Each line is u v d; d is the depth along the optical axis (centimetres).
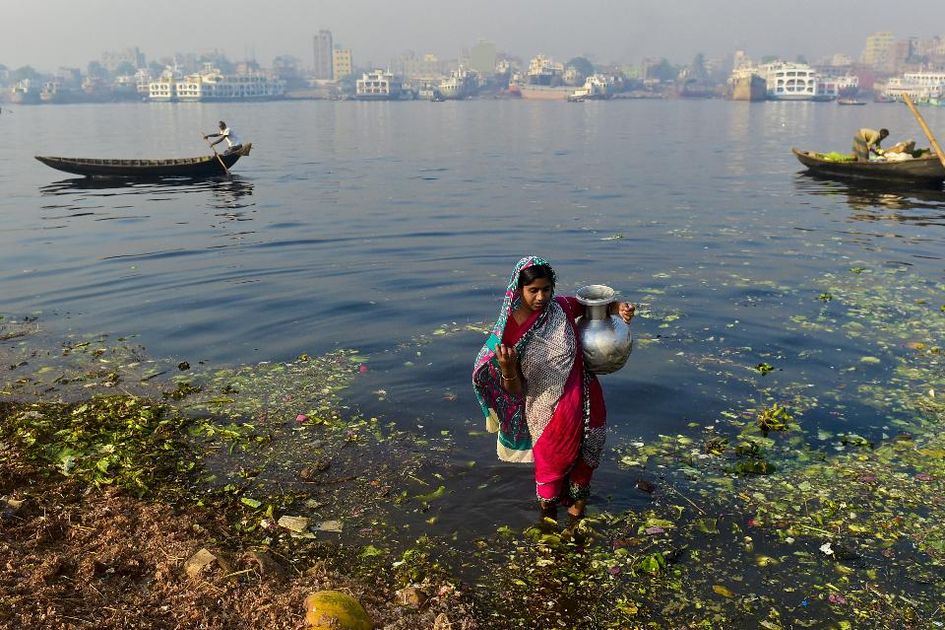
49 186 2111
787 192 1908
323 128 6281
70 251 1195
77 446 514
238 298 901
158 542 400
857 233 1320
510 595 371
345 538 419
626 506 451
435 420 566
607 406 589
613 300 426
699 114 10656
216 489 470
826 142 4234
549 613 358
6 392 619
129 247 1220
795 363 675
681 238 1278
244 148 2378
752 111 12531
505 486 473
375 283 969
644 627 349
